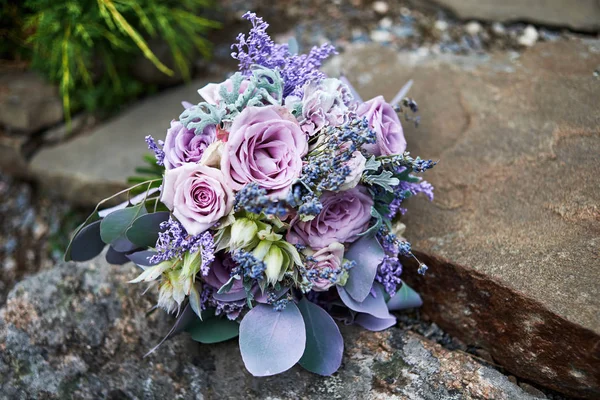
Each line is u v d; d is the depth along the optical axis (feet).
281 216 1.93
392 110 2.17
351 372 2.10
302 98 2.05
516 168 2.41
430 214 2.37
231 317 2.07
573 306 2.00
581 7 3.14
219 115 1.98
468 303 2.22
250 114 1.89
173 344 2.25
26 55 3.32
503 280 2.11
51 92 3.26
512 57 2.88
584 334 1.96
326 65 3.01
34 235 3.22
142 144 3.11
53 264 3.12
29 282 2.42
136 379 2.23
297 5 3.53
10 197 3.33
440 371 2.06
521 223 2.26
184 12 3.10
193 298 2.00
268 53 2.17
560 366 2.06
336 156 1.94
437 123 2.63
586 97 2.56
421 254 2.27
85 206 3.16
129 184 2.94
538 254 2.15
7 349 2.29
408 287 2.24
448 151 2.53
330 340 2.09
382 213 2.12
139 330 2.29
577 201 2.25
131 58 3.19
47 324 2.32
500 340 2.17
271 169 1.91
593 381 2.01
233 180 1.91
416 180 2.16
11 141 3.21
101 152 3.12
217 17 3.54
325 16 3.44
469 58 2.94
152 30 3.00
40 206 3.28
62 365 2.26
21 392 2.24
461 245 2.25
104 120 3.31
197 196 1.92
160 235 2.00
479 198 2.37
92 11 2.89
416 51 3.12
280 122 1.91
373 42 3.23
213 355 2.21
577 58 2.77
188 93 3.28
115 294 2.36
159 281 2.13
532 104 2.59
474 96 2.69
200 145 2.02
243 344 1.99
